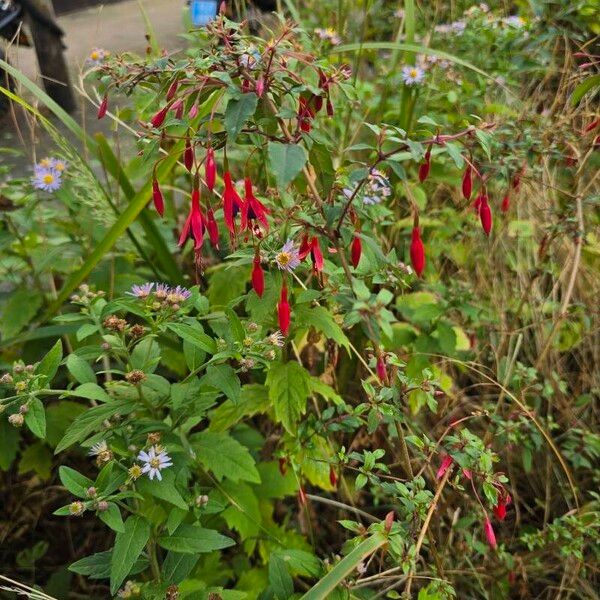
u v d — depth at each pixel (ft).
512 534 7.52
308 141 4.14
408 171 9.29
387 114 9.02
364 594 5.43
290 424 5.63
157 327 4.88
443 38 10.30
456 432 5.57
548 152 6.95
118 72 4.99
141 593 4.86
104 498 4.22
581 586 7.00
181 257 8.80
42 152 10.94
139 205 6.49
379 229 8.21
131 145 9.71
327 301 6.08
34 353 7.29
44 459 7.12
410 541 4.81
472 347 8.63
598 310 8.40
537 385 7.23
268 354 4.61
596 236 8.86
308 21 11.57
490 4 11.55
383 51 12.00
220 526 6.52
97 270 7.77
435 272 8.73
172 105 3.96
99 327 5.03
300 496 6.41
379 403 4.83
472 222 9.02
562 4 9.09
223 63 4.03
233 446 5.51
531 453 7.67
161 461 4.43
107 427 4.86
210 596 4.84
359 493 7.69
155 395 5.19
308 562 4.98
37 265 7.70
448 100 9.17
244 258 5.14
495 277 8.91
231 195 4.17
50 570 7.29
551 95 10.11
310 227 4.44
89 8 24.82
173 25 20.10
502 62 9.67
